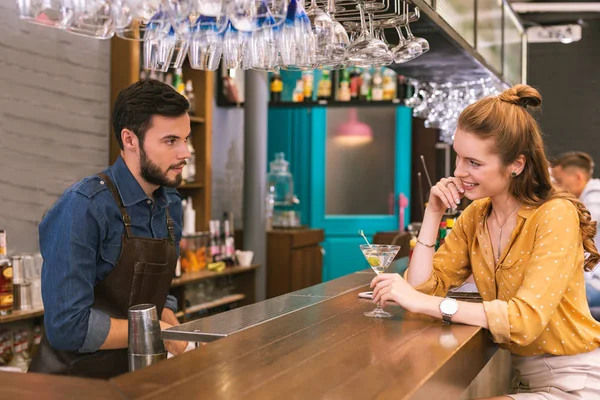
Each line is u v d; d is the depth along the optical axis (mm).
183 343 2289
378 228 7676
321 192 7613
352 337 1982
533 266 2156
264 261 5949
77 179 4441
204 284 5410
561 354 2248
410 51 2822
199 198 5496
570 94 7840
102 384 1476
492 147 2221
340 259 7621
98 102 4609
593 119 7785
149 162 2404
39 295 3750
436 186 2508
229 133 6648
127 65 4664
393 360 1729
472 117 2246
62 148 4309
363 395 1446
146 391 1445
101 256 2387
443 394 1712
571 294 2236
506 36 5406
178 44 2441
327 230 7621
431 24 3152
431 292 2527
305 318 2264
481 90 5004
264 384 1508
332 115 7645
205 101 5461
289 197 7008
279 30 2314
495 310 2111
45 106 4172
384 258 2434
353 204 7699
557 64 7852
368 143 7684
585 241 2295
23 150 4020
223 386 1486
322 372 1612
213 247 5484
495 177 2254
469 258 2541
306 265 6543
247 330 2064
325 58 2590
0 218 3873
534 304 2096
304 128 7574
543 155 2270
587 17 7477
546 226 2182
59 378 1506
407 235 5664
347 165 7680
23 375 1525
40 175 4145
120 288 2428
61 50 4285
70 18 1834
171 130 2396
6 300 3482
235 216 6730
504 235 2361
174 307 2834
